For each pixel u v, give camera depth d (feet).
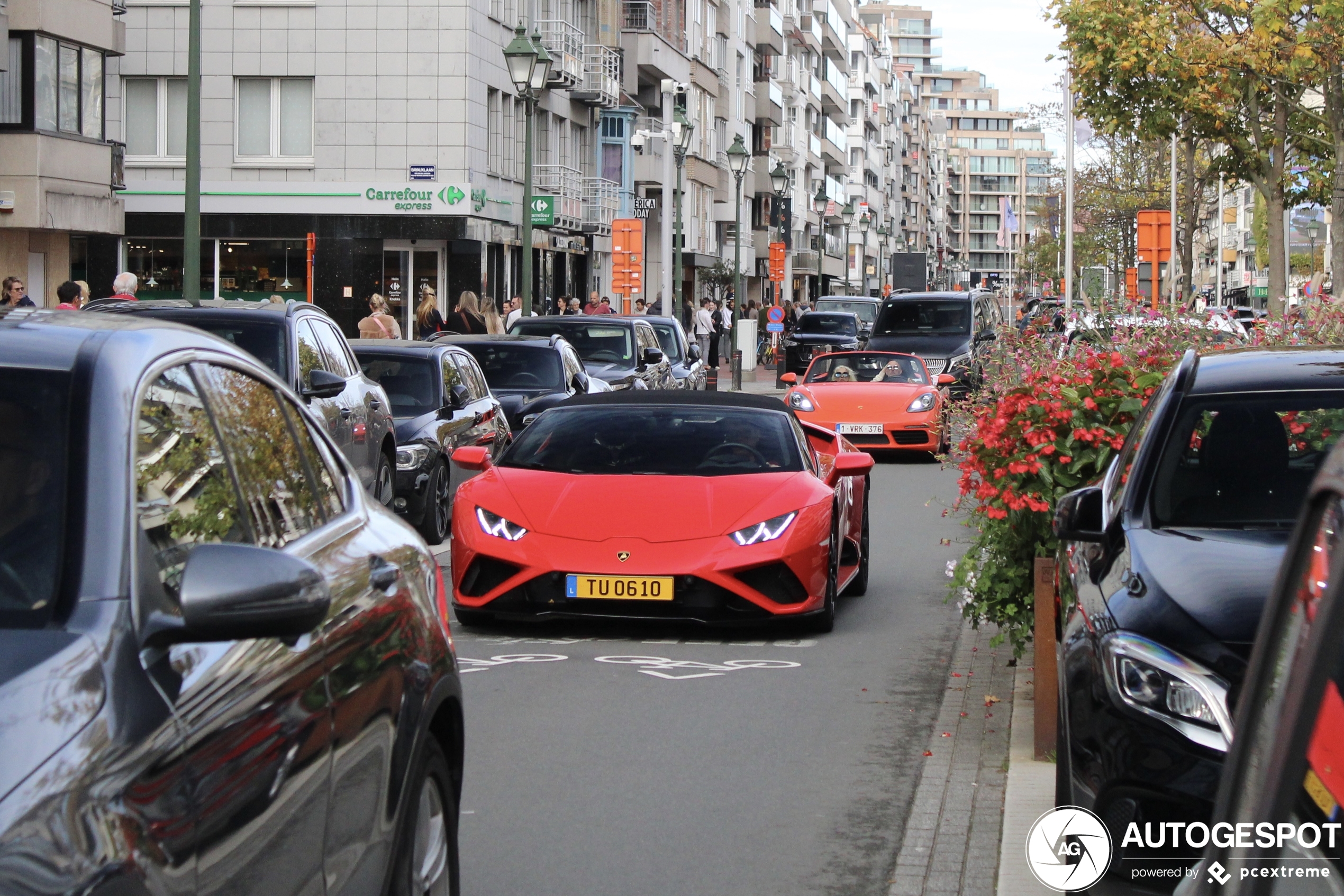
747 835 19.89
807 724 25.72
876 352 82.79
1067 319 47.34
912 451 80.38
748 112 282.56
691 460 34.60
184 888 9.12
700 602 31.45
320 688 11.64
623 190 186.91
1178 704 15.26
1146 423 21.52
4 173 109.50
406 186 140.36
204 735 9.67
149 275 143.64
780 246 169.27
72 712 8.71
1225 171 106.83
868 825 20.39
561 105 168.96
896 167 542.16
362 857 12.35
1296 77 93.20
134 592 9.75
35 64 109.60
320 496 14.26
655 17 212.64
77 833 8.18
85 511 9.92
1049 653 22.99
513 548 31.83
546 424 36.09
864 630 34.50
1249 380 21.13
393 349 53.88
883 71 495.41
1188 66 97.35
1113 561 18.35
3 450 10.19
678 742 24.49
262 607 9.75
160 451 11.00
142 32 141.38
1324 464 8.22
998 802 21.31
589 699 27.30
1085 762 15.96
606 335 82.17
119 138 142.31
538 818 20.44
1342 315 40.78
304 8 140.36
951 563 28.40
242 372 13.60
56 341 11.08
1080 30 100.27
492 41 146.10
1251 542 18.12
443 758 14.93
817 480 34.27
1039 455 26.50
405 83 140.05
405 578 14.64
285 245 142.31
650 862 18.76
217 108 141.59
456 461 35.24
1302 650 7.47
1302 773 7.14
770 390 142.51
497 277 152.15
